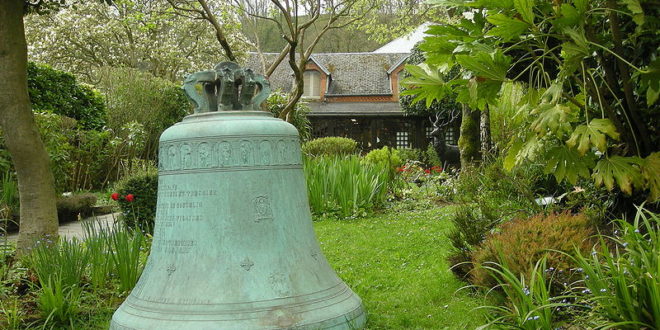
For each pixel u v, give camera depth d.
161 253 4.21
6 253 6.67
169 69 31.06
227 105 4.27
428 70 5.27
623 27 5.56
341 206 10.90
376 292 5.81
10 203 10.33
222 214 4.04
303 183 4.44
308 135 25.34
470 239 5.97
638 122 5.30
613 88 5.52
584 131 4.30
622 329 3.18
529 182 7.68
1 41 6.18
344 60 38.47
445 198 12.48
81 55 30.09
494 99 5.37
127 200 9.10
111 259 5.66
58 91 17.02
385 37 19.23
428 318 4.83
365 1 13.70
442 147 27.55
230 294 3.91
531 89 4.88
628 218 5.93
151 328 3.88
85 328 4.63
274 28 37.09
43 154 6.54
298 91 11.91
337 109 34.25
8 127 6.34
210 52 30.05
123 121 20.95
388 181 13.61
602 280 3.39
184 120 4.29
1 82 6.26
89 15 28.67
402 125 33.47
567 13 4.46
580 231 4.91
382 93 36.00
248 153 4.08
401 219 10.25
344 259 7.30
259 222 4.07
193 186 4.09
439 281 5.87
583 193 6.30
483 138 15.26
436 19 16.31
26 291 5.53
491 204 7.90
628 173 4.53
